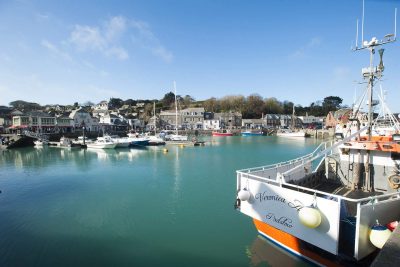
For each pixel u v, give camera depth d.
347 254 6.82
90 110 120.38
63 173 26.59
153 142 53.06
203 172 26.67
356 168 10.48
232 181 22.64
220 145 56.16
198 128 110.06
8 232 12.38
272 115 120.06
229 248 10.71
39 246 11.01
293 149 48.69
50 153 42.91
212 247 10.79
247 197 8.66
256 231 12.28
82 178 24.17
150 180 23.12
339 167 11.38
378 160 9.79
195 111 111.62
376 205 6.52
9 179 24.08
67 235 12.06
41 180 23.52
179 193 18.91
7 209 15.65
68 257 10.12
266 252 9.82
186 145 53.84
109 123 88.12
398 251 4.51
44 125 68.00
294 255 8.77
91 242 11.34
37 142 51.34
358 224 6.13
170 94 151.50
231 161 34.06
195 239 11.54
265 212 8.31
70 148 48.34
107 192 19.25
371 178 10.05
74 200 17.36
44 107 124.12
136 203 16.64
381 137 9.75
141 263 9.70
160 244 11.12
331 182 11.66
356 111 10.09
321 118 127.12
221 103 131.62
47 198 17.86
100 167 29.84
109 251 10.56
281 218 7.84
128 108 141.00
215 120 109.25
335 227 6.53
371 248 6.52
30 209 15.64
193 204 16.36
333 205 6.55
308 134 82.69
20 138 50.50
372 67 9.22
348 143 9.86
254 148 50.25
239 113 118.56
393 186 9.26
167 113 111.19
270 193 8.13
